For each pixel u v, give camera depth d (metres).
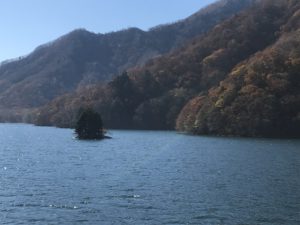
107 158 99.25
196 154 105.50
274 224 41.91
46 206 48.31
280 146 126.00
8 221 42.34
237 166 80.88
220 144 135.38
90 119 172.50
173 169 78.06
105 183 62.81
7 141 163.88
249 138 165.25
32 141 163.50
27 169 79.06
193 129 196.00
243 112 174.88
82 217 43.91
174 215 44.75
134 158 98.88
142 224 41.72
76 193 55.28
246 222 42.47
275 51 190.75
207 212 45.88
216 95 191.00
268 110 170.38
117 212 45.84
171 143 144.38
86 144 145.25
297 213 45.59
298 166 79.81
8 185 61.16
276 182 62.75
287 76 178.25
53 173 73.44
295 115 171.38
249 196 53.34
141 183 62.72
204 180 65.06
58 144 146.50
